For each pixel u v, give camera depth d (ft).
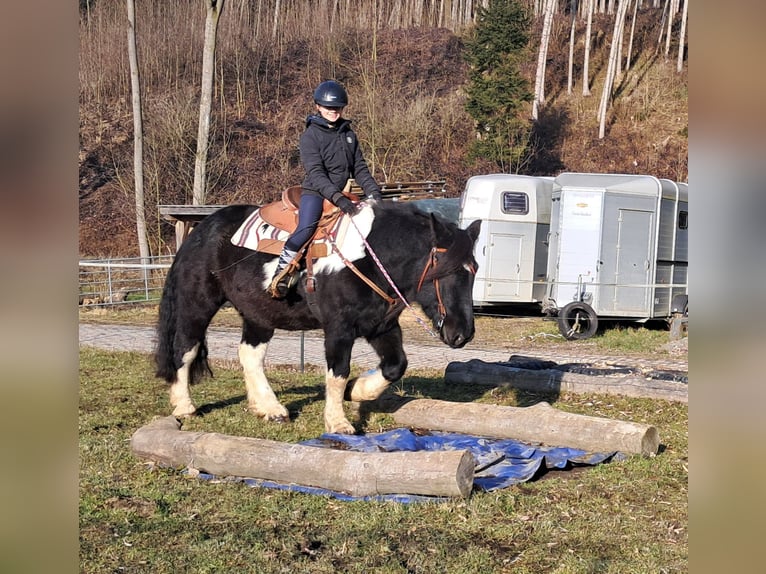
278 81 145.28
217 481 19.31
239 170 124.16
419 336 54.75
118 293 77.05
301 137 23.06
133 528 16.22
